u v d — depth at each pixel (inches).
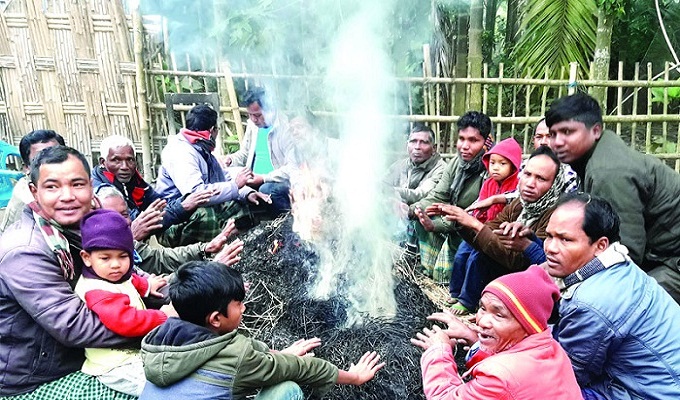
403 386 101.3
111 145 154.6
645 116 229.9
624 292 85.0
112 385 87.9
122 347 90.0
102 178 155.8
